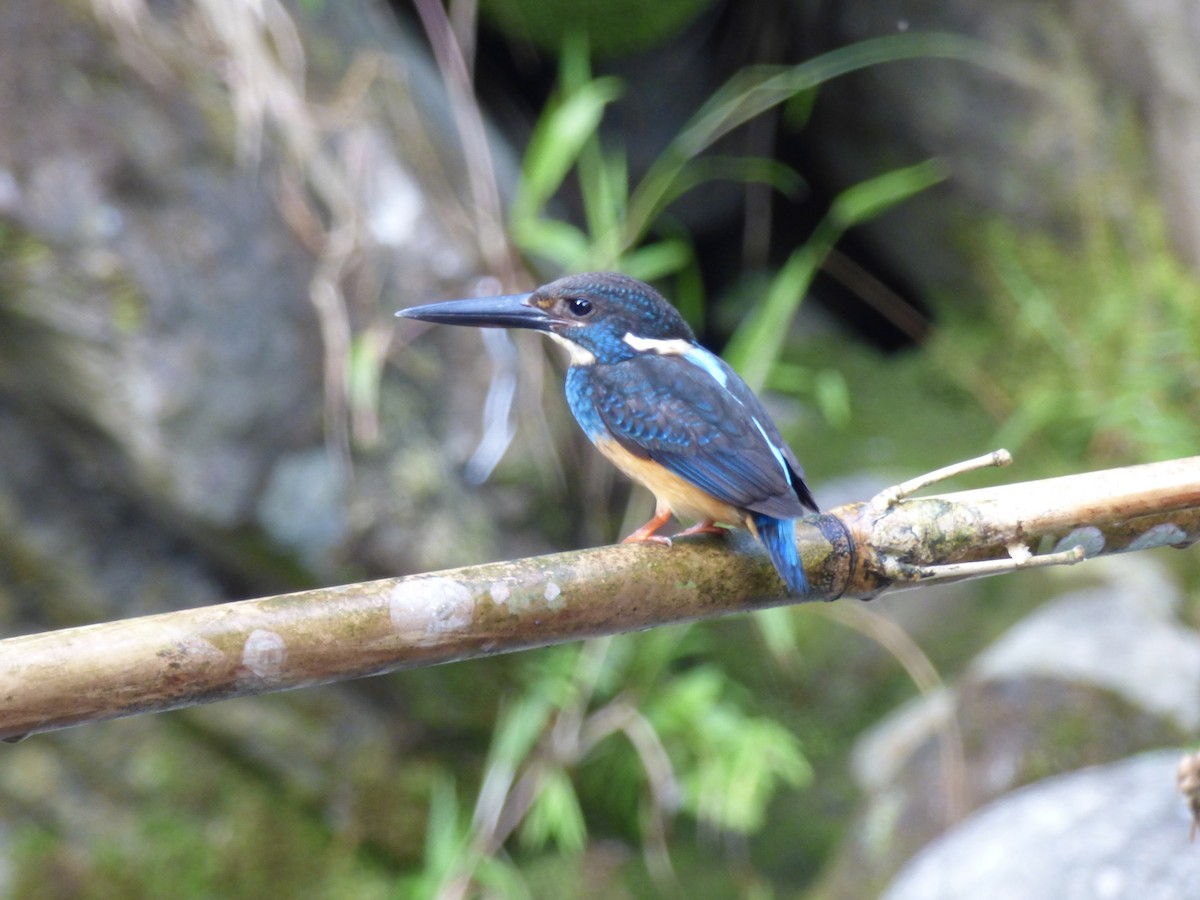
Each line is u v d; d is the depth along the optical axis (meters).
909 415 11.42
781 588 4.54
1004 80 11.08
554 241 9.17
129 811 8.23
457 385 8.88
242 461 8.15
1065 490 4.67
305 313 8.37
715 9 11.55
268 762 8.51
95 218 7.77
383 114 9.25
